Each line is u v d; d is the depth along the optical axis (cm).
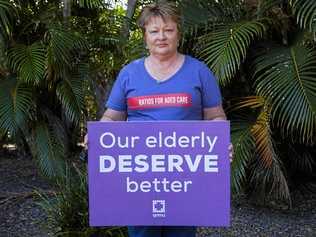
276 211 404
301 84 354
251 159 394
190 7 411
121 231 283
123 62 497
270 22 397
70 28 496
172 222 201
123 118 216
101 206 201
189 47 415
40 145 479
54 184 465
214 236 351
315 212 404
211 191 199
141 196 200
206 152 197
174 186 199
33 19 499
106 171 199
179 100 200
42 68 456
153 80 202
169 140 197
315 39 360
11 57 470
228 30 381
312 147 447
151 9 199
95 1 528
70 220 294
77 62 495
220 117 211
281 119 370
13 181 498
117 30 531
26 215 390
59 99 487
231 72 364
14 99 462
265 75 371
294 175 456
